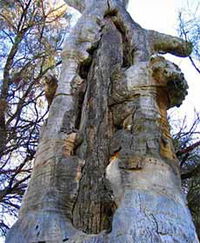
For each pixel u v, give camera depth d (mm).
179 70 2869
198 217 5113
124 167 2549
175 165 2693
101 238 2246
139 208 2305
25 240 2383
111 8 4180
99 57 3568
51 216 2473
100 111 3084
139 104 2906
